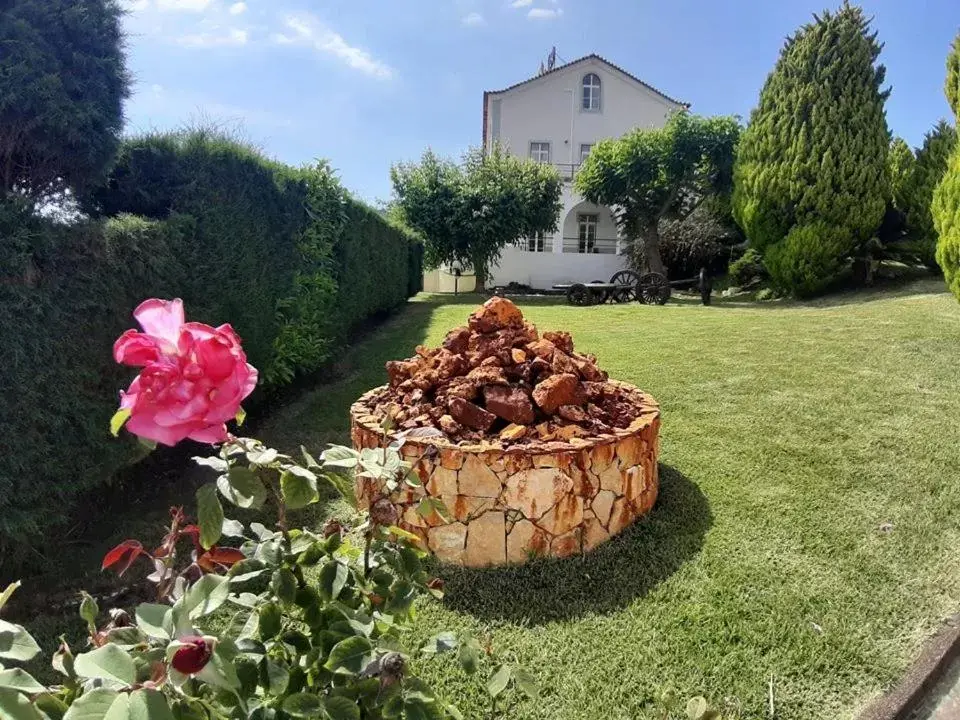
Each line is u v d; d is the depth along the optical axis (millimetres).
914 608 2244
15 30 2561
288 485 1097
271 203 4875
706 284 11297
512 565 2541
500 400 2795
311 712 978
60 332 2547
